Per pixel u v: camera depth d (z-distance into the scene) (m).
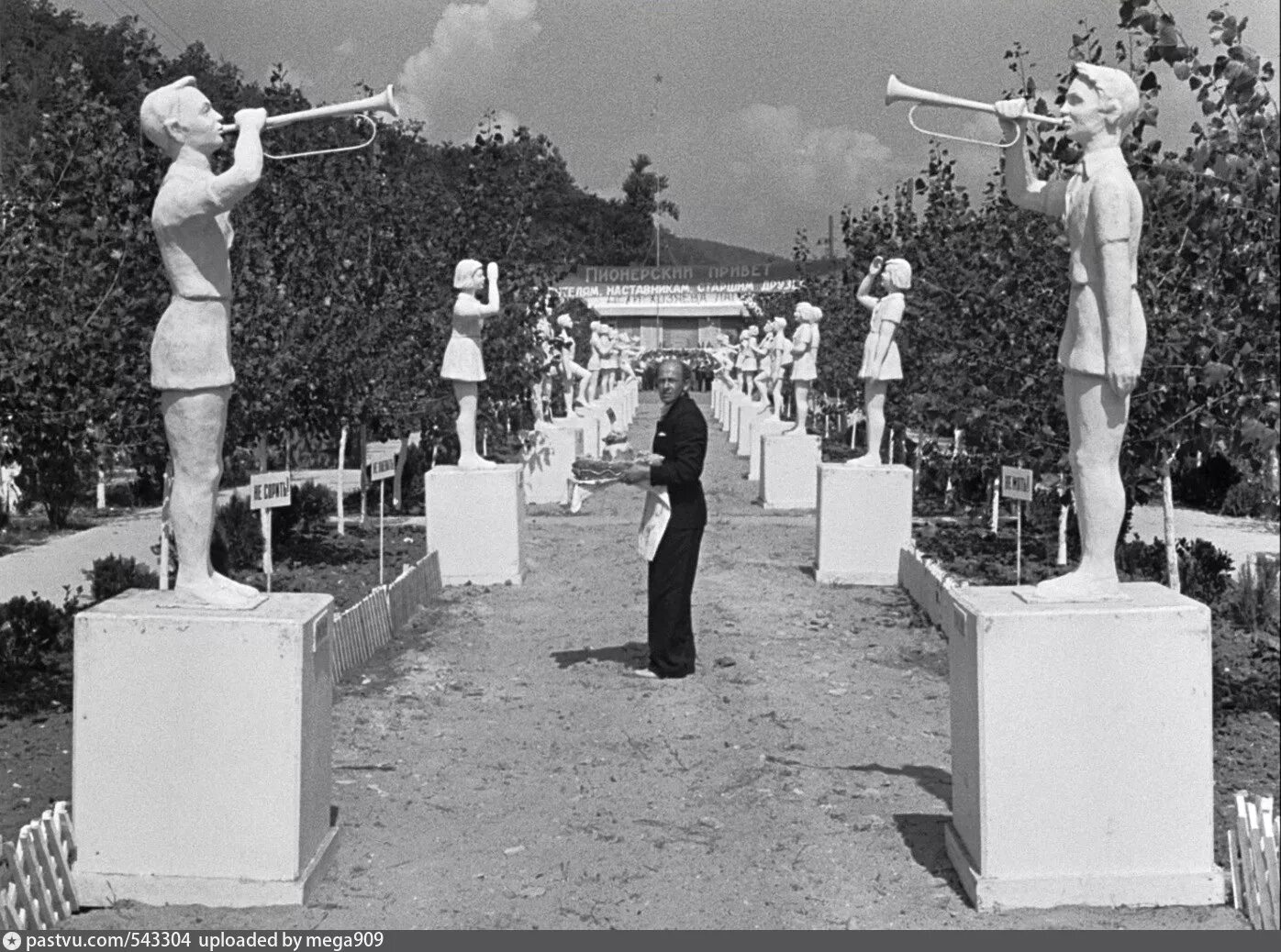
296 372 14.05
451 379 15.13
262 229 15.91
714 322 69.75
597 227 92.94
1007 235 13.27
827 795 7.73
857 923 5.90
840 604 13.77
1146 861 6.01
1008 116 6.47
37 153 10.95
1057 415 12.59
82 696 6.02
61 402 9.52
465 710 9.63
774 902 6.17
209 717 6.00
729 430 40.25
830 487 14.89
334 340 15.82
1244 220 7.93
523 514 15.75
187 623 5.97
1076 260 6.18
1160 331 10.01
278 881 6.05
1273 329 8.41
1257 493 20.84
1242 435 8.63
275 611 6.21
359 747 8.70
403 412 18.27
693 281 70.94
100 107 11.08
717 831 7.14
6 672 10.22
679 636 10.55
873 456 15.10
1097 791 5.98
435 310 19.48
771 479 22.44
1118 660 5.94
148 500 24.12
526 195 21.39
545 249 22.25
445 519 14.90
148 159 11.58
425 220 20.92
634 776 8.09
